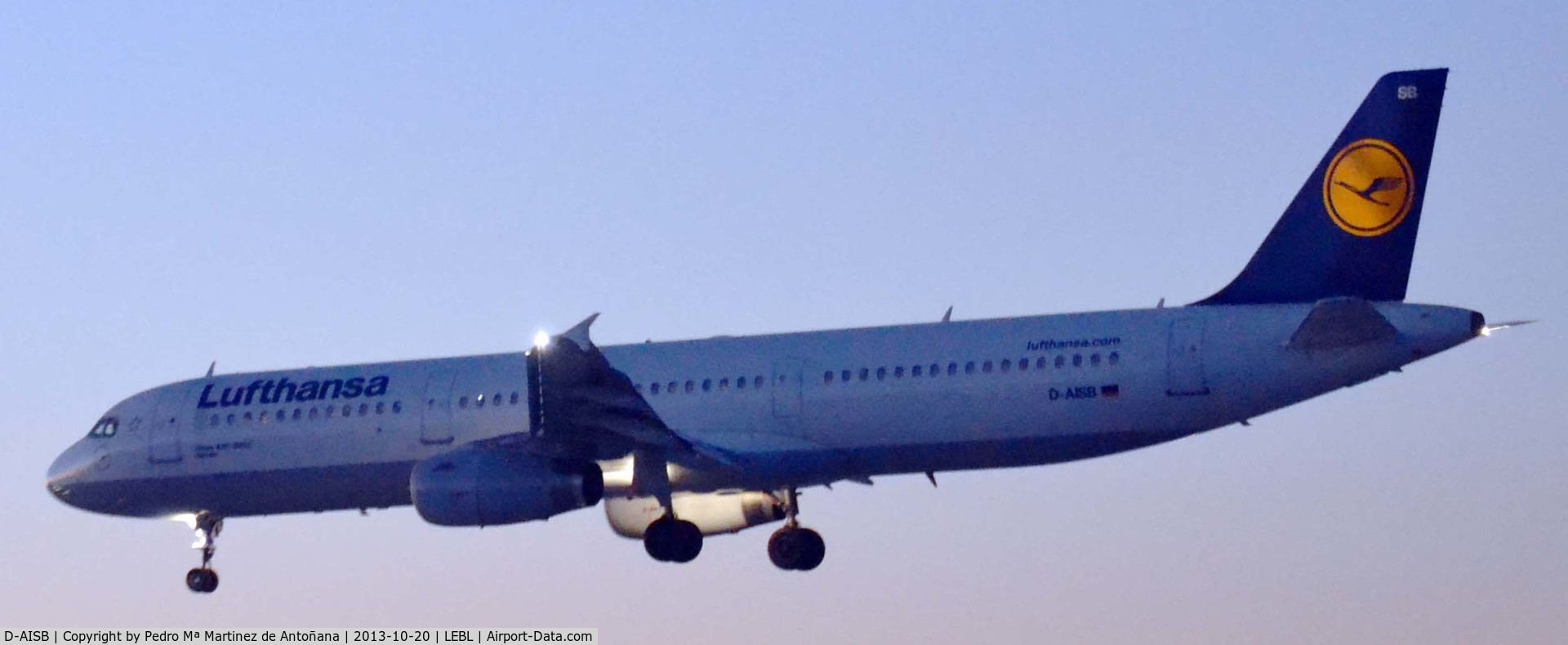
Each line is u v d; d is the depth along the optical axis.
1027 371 103.44
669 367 111.44
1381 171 101.38
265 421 118.31
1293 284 102.50
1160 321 102.44
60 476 122.88
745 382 109.19
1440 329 96.69
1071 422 102.69
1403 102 101.31
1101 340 102.75
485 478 103.25
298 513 120.25
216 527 122.50
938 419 104.88
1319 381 98.88
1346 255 101.62
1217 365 100.12
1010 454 104.44
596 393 100.88
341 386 118.00
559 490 102.44
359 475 116.62
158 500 121.12
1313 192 102.75
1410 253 100.56
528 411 111.81
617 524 119.94
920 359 105.81
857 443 106.62
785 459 107.69
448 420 114.81
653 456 106.38
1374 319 95.19
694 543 114.75
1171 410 101.12
